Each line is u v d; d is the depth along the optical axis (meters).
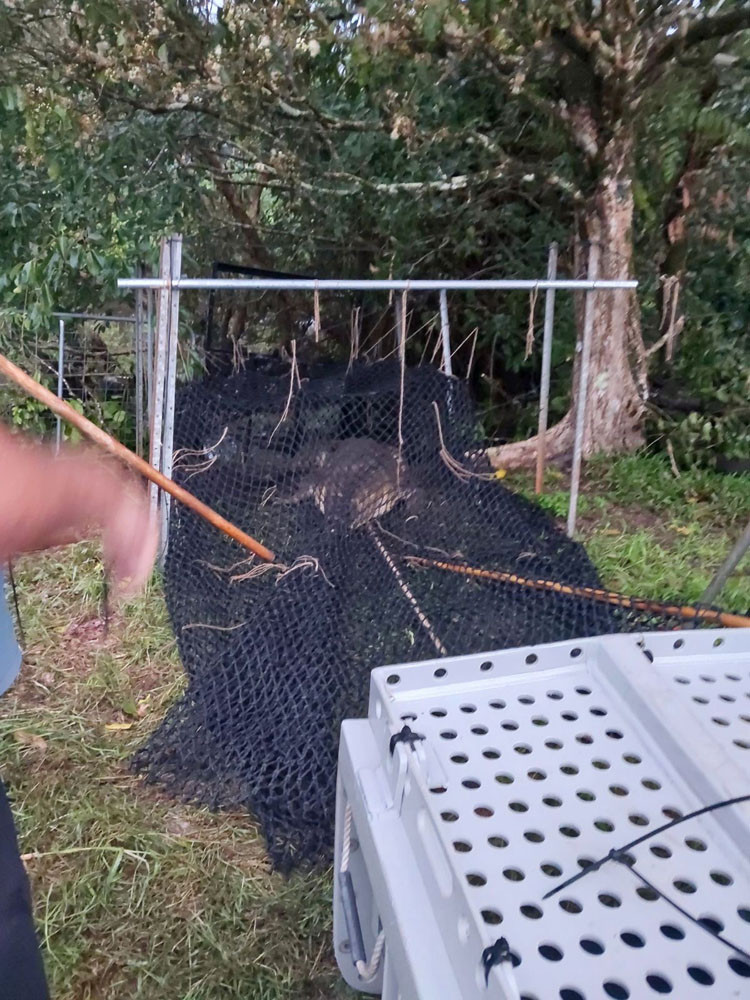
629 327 4.79
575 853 0.95
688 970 0.82
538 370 5.88
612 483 4.48
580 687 1.27
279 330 6.40
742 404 5.00
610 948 0.83
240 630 2.56
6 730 2.36
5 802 1.13
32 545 0.92
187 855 1.93
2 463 0.88
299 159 5.20
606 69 3.88
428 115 4.88
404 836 1.06
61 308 5.16
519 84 3.90
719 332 5.34
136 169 4.79
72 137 4.22
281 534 3.09
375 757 1.22
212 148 5.36
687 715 1.13
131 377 5.52
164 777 2.14
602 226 4.51
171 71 4.25
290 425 3.42
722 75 3.93
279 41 3.94
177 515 3.11
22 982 1.09
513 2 3.23
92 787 2.14
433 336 5.88
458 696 1.24
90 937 1.75
